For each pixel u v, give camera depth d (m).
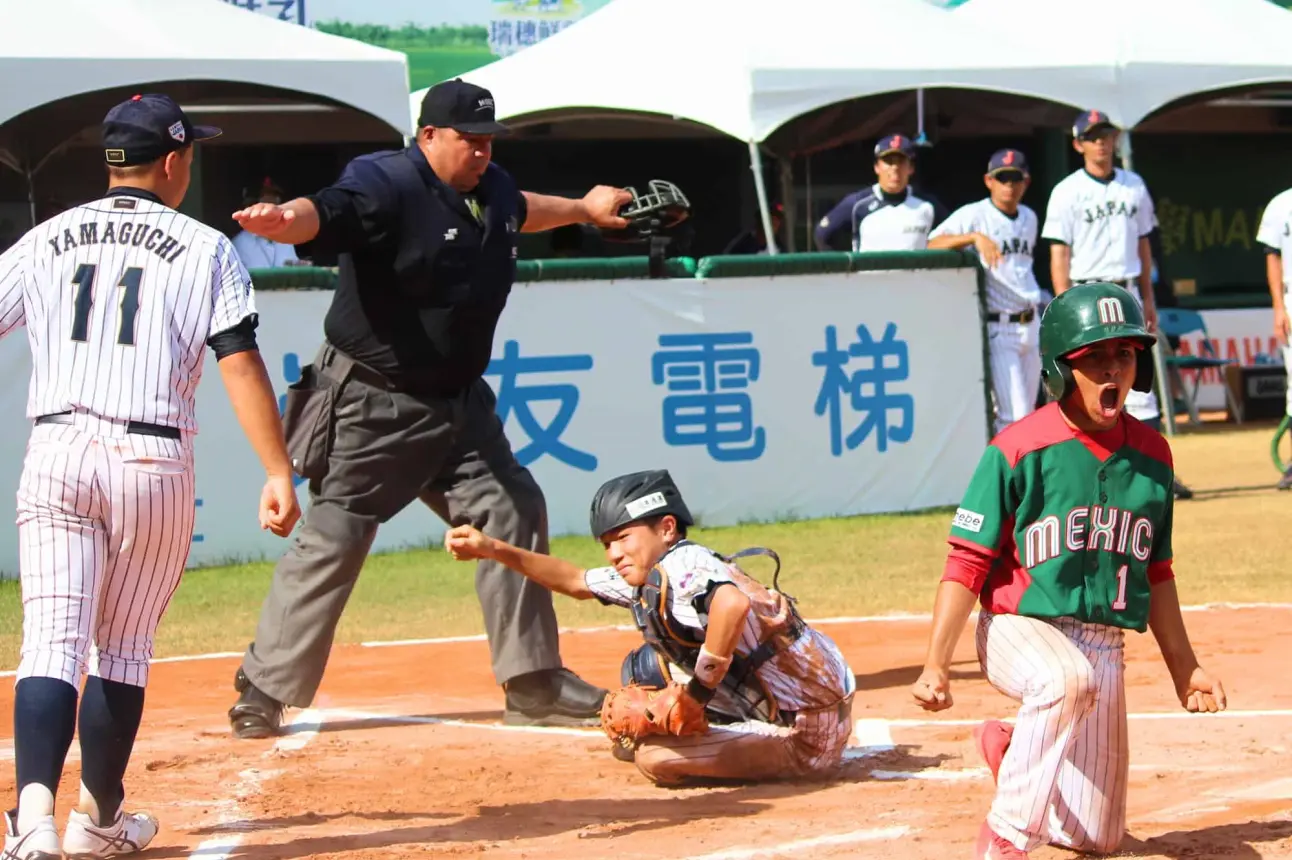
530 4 24.91
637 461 14.70
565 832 6.25
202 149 24.36
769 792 6.84
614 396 14.59
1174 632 5.62
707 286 14.83
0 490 13.29
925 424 15.60
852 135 21.08
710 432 14.90
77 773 7.46
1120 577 5.42
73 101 17.91
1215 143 29.52
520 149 26.11
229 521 13.79
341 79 16.48
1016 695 5.44
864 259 15.30
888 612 11.29
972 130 26.27
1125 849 5.71
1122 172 15.70
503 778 7.23
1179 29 19.44
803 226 26.38
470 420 8.43
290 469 5.71
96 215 5.71
